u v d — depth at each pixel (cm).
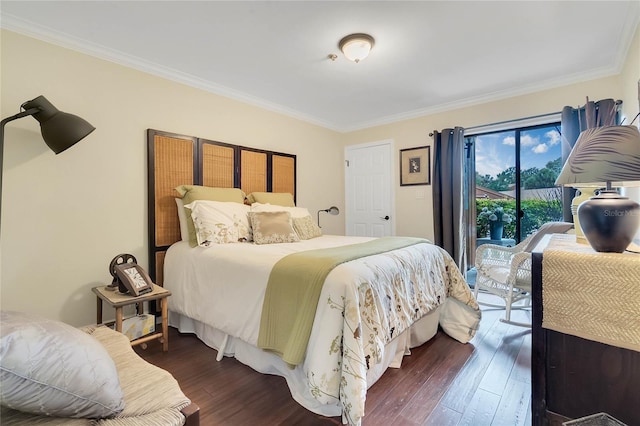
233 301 193
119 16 196
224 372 191
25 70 204
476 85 314
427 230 397
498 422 147
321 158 444
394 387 175
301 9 190
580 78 289
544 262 125
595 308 115
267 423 147
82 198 229
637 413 112
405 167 415
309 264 167
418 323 223
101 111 238
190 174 290
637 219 115
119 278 210
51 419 81
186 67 269
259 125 359
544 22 206
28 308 205
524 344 229
